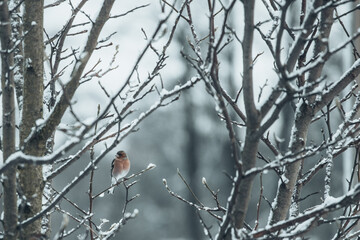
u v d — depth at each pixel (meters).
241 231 6.96
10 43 7.86
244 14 6.93
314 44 8.94
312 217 7.36
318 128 38.41
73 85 8.52
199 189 53.81
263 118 7.14
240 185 7.20
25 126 8.81
